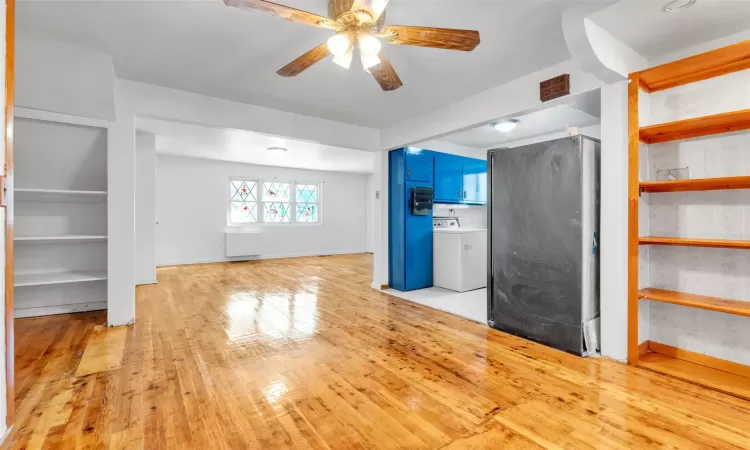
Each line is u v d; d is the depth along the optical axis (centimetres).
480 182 582
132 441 151
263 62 269
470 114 340
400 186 463
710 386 195
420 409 177
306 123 405
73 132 310
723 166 215
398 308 378
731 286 212
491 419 168
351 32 177
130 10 205
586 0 190
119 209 311
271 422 166
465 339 282
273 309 372
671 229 238
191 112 332
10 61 149
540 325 271
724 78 214
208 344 269
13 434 151
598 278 260
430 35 178
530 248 278
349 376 215
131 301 317
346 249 934
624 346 232
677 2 180
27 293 342
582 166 245
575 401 184
